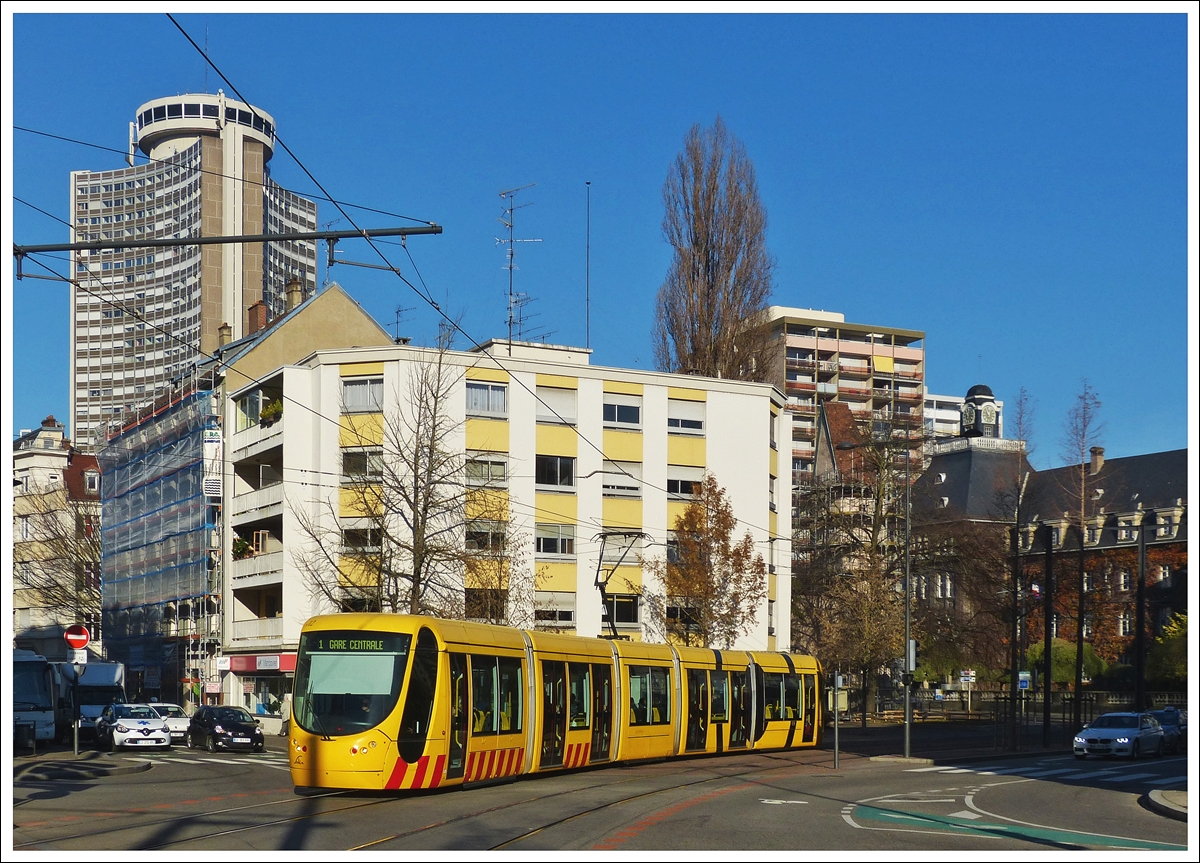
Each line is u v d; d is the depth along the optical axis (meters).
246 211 153.75
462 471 46.72
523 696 25.30
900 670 66.62
